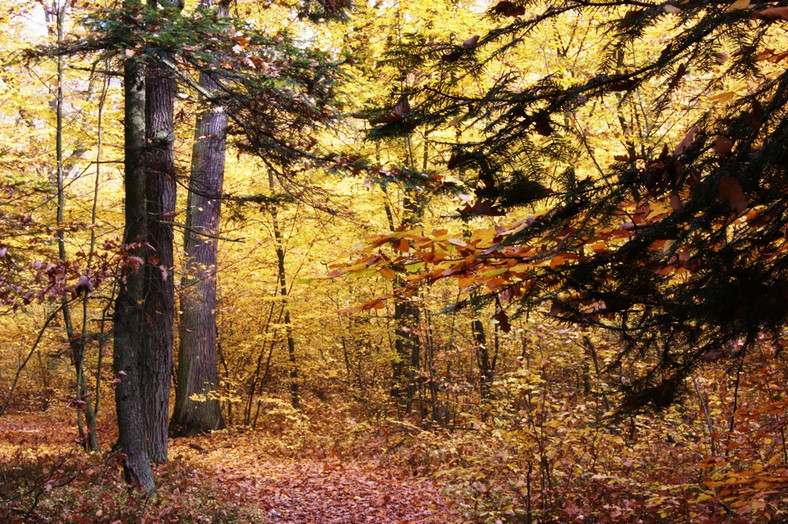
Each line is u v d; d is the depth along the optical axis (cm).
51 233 664
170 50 652
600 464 600
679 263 187
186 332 1405
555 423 565
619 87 197
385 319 1719
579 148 231
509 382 628
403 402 1484
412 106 225
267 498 880
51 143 1166
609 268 193
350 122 783
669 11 169
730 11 159
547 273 198
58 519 576
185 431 1391
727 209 167
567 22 771
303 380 1689
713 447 505
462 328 1325
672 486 461
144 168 779
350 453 1221
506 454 602
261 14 1259
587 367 663
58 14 927
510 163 206
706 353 192
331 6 1013
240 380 1631
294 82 693
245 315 1762
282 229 1502
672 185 176
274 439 1347
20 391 2014
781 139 155
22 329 1547
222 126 1301
